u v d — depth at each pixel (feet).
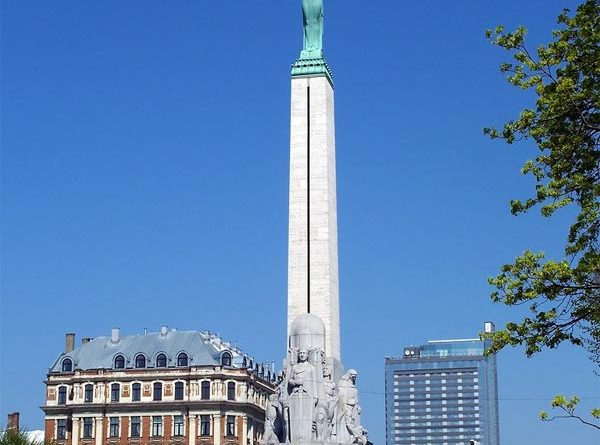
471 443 400.26
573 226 142.31
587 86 141.49
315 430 237.66
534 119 146.00
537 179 146.72
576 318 139.03
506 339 141.59
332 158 285.84
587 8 144.15
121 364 525.75
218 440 500.33
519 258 141.69
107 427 514.27
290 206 277.64
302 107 283.79
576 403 134.62
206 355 517.96
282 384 246.47
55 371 532.32
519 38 147.02
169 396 511.81
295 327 254.06
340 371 269.64
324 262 272.10
